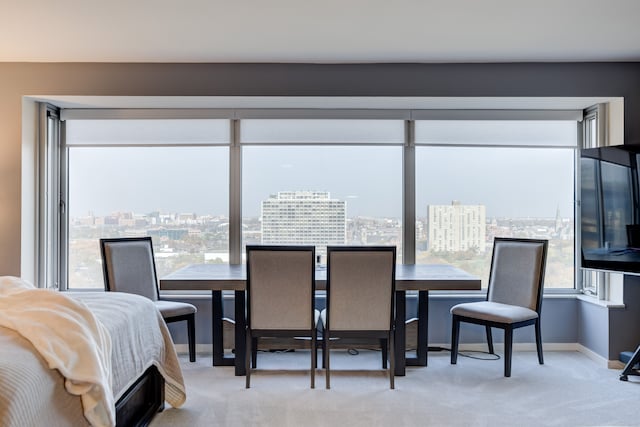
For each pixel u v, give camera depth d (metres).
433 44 3.22
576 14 2.74
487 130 4.05
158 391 2.65
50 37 3.07
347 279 2.98
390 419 2.56
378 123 4.03
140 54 3.40
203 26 2.91
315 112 3.96
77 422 1.68
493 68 3.60
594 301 3.67
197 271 3.43
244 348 3.28
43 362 1.59
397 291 3.28
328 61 3.56
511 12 2.72
